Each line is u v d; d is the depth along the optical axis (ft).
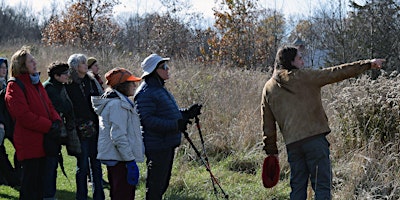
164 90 16.42
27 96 15.83
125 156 15.15
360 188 18.62
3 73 19.19
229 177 22.33
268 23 77.05
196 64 43.88
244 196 19.85
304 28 70.90
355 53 58.65
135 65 40.96
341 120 23.45
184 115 17.63
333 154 22.91
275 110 15.90
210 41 76.23
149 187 16.40
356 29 59.16
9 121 19.10
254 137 26.53
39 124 15.78
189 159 24.89
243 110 29.76
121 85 15.74
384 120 22.00
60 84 18.03
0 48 74.79
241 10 75.92
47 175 18.03
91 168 18.78
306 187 15.92
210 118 28.73
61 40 80.79
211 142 26.27
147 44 83.20
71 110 17.92
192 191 20.68
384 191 18.60
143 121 15.98
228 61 70.44
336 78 15.02
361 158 20.25
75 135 18.01
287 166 22.27
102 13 81.30
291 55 15.65
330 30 59.82
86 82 18.79
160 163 16.29
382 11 59.67
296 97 15.37
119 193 15.71
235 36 75.46
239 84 34.63
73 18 80.33
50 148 16.11
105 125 15.43
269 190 20.03
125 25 99.45
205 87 32.68
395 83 22.45
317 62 63.67
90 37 78.43
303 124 15.25
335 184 19.98
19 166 20.85
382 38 59.16
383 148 21.08
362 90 23.24
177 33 78.43
